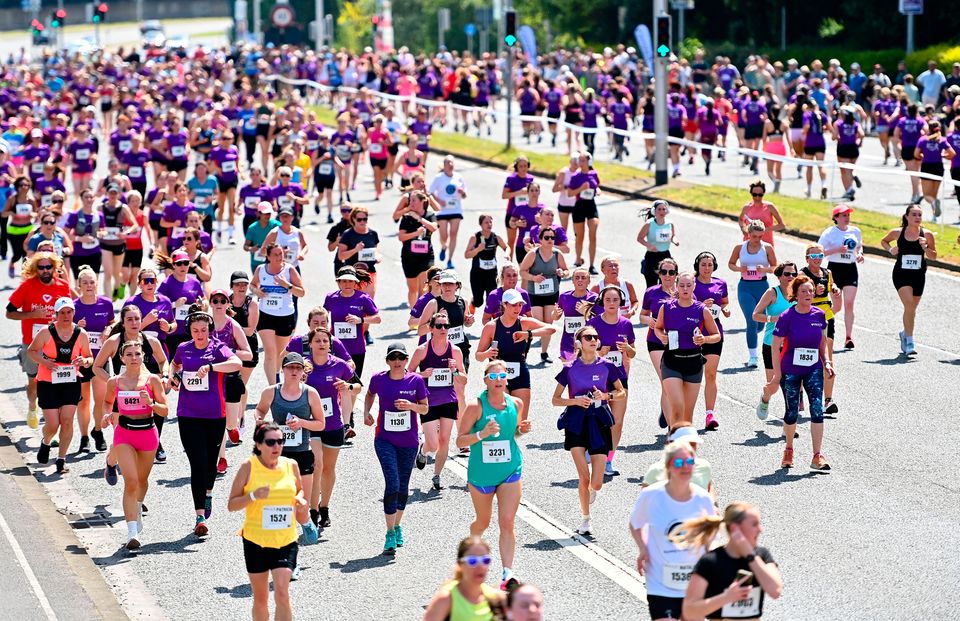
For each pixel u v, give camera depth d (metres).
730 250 74.75
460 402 41.75
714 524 26.73
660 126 92.75
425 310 47.81
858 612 32.84
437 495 41.91
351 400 47.00
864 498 40.50
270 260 51.31
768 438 46.28
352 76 145.38
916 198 84.38
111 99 136.88
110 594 35.22
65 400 44.81
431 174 104.88
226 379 43.00
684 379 44.28
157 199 73.25
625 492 41.41
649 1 182.75
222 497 42.12
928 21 147.75
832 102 108.81
